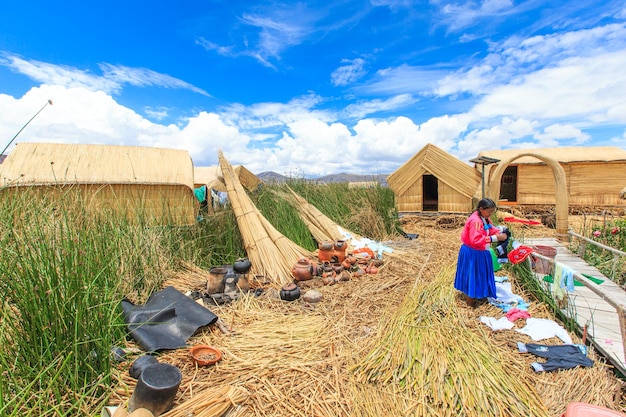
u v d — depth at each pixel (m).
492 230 4.46
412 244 8.22
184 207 6.77
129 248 4.73
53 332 2.61
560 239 7.47
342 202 9.93
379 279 5.53
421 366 2.95
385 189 11.59
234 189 6.70
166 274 5.18
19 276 2.60
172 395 2.46
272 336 3.73
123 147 7.23
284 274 5.59
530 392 2.73
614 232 7.05
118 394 2.66
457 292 4.68
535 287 4.65
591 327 3.69
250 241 6.06
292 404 2.71
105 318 2.99
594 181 12.66
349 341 3.62
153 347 3.30
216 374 3.06
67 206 4.06
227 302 4.59
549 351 3.27
